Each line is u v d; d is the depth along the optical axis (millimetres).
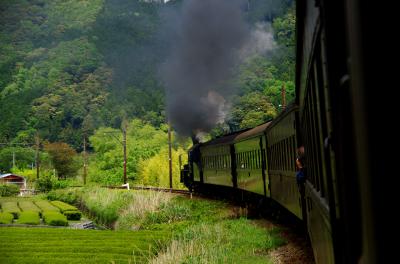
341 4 2988
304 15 6043
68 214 45281
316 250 9203
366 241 2492
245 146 29359
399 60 2396
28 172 121000
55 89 181000
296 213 16250
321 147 5355
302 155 12719
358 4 2428
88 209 52000
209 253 18312
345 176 3244
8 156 145250
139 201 39094
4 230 33094
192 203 38719
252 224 24531
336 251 4398
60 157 114875
